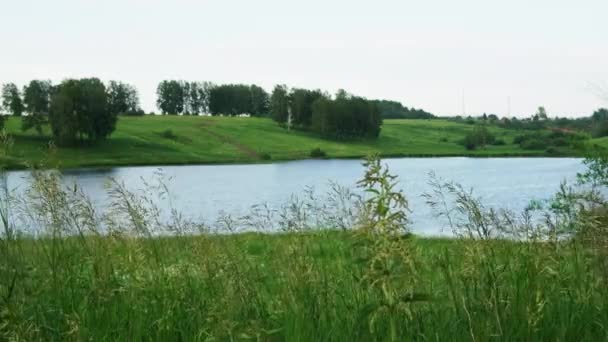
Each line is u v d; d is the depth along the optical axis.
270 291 5.57
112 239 5.68
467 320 4.79
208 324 4.89
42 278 5.40
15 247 5.59
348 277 5.57
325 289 5.38
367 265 4.45
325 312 5.14
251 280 5.52
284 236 6.29
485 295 4.85
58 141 155.50
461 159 164.50
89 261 5.50
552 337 4.70
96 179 86.56
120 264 5.62
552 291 5.03
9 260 5.41
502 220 5.62
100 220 6.01
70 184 6.08
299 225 6.51
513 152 181.50
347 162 150.75
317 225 6.71
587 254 5.27
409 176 91.25
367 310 4.46
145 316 5.13
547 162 136.00
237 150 175.88
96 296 5.24
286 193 67.75
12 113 181.00
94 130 164.50
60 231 5.76
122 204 6.05
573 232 5.33
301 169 123.69
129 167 135.88
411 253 4.32
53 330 4.93
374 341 4.44
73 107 160.25
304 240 6.13
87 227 5.84
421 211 34.19
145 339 4.97
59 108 156.75
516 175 92.31
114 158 148.75
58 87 181.50
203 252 5.63
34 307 5.14
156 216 6.61
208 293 5.43
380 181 4.26
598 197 5.60
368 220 4.27
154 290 5.39
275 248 5.95
